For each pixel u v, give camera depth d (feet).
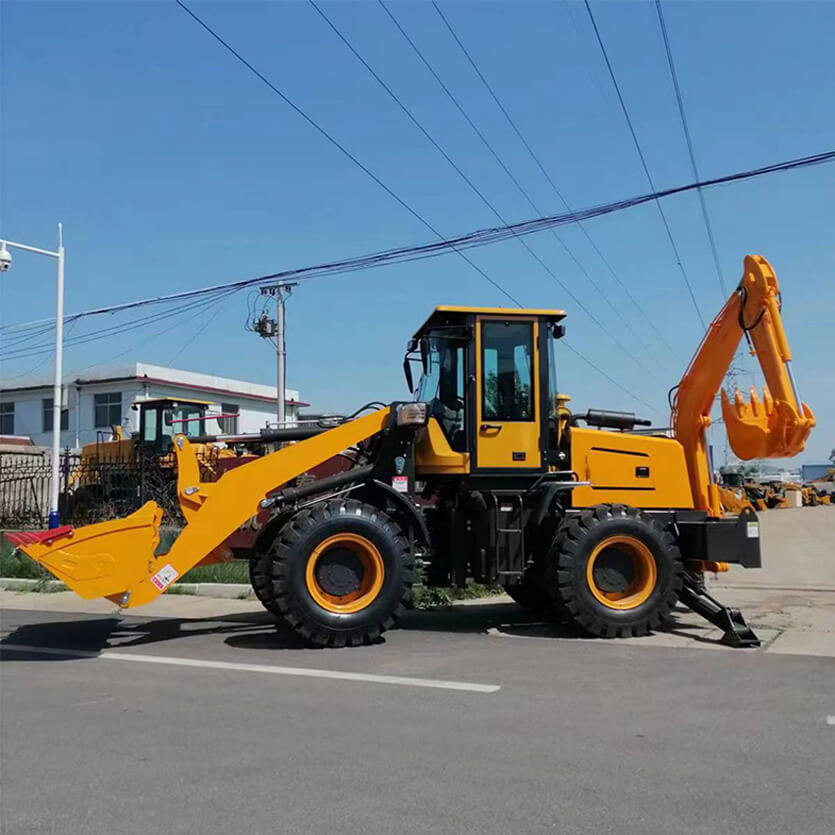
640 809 12.82
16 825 12.50
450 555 29.17
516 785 13.83
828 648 25.44
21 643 27.12
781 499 131.13
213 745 16.12
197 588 38.70
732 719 17.60
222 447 56.39
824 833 11.96
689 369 30.81
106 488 64.90
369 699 19.40
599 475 29.27
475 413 28.48
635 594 27.48
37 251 61.46
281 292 102.17
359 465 30.22
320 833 12.06
